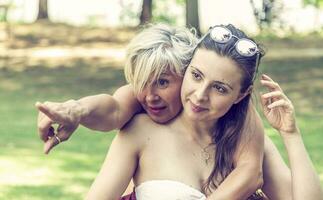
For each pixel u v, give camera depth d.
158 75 2.62
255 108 2.74
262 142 2.73
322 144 9.81
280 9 19.27
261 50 2.61
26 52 18.25
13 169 8.63
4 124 11.50
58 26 20.52
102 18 22.03
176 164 2.68
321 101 12.94
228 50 2.52
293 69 15.34
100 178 2.69
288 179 2.84
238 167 2.68
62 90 14.96
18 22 21.11
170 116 2.72
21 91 14.81
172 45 2.62
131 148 2.71
